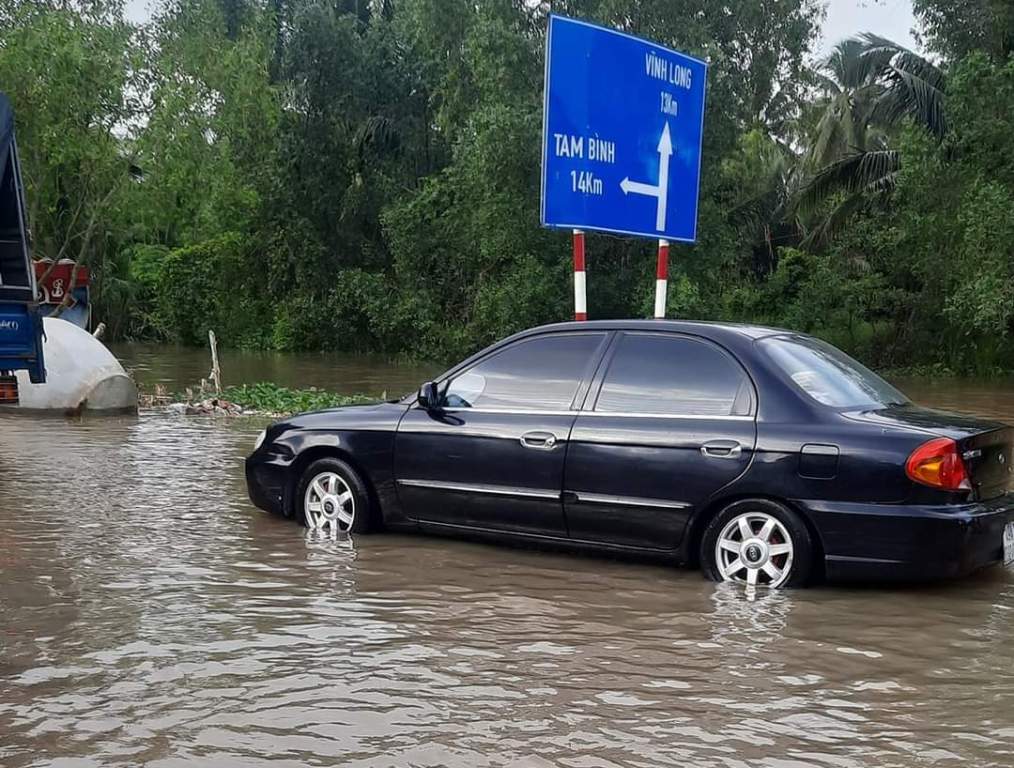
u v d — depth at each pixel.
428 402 7.17
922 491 5.72
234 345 46.97
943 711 4.29
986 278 26.83
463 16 35.97
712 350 6.46
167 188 34.47
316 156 42.19
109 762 3.79
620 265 32.69
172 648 5.01
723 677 4.66
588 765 3.77
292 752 3.88
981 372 32.50
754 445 6.06
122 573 6.37
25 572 6.38
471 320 37.53
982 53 29.77
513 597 5.91
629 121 11.05
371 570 6.47
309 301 42.72
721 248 31.48
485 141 30.59
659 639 5.18
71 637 5.16
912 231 32.34
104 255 48.12
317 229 43.31
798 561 6.00
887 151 35.34
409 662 4.84
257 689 4.49
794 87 41.16
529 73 31.66
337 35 41.38
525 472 6.71
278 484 7.72
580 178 10.63
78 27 30.44
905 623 5.46
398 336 39.72
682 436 6.26
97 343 15.90
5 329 11.60
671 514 6.29
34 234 32.78
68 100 29.95
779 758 3.83
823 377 6.44
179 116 33.12
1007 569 6.62
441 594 5.96
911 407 6.62
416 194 39.53
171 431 13.59
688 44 30.86
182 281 48.22
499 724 4.14
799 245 40.56
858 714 4.25
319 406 17.25
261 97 40.59
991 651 5.05
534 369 6.96
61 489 9.27
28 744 3.93
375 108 42.53
